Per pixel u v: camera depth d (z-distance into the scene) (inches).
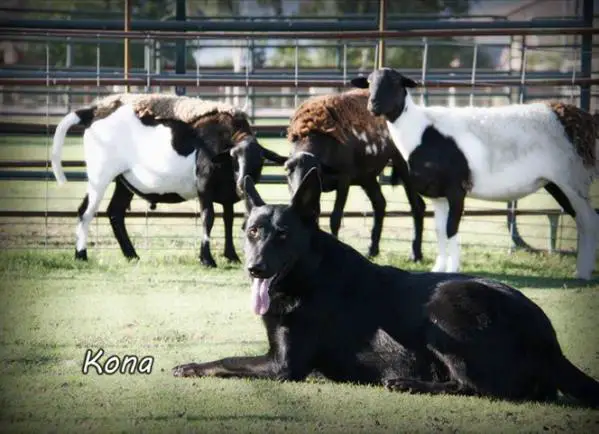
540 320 304.7
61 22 834.8
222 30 828.6
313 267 326.3
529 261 651.5
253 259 316.5
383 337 320.2
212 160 606.5
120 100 632.4
